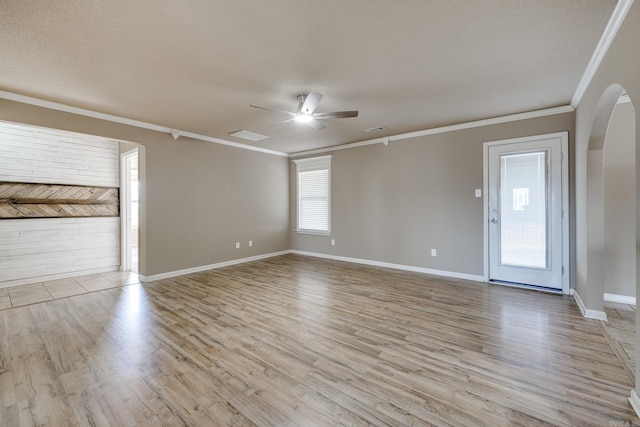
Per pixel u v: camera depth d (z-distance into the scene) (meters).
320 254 6.37
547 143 3.78
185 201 4.91
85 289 4.09
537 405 1.71
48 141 4.62
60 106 3.49
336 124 4.46
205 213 5.21
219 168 5.43
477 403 1.73
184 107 3.63
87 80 2.85
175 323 2.92
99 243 5.16
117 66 2.57
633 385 1.88
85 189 5.00
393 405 1.72
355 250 5.78
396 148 5.14
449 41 2.24
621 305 3.34
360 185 5.64
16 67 2.57
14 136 4.30
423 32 2.12
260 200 6.22
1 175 4.19
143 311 3.25
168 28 2.04
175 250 4.78
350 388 1.88
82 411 1.69
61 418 1.64
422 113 3.93
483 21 1.99
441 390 1.85
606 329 2.70
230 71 2.68
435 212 4.75
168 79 2.84
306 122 3.47
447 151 4.60
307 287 4.12
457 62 2.55
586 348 2.35
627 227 3.38
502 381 1.94
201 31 2.08
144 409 1.70
